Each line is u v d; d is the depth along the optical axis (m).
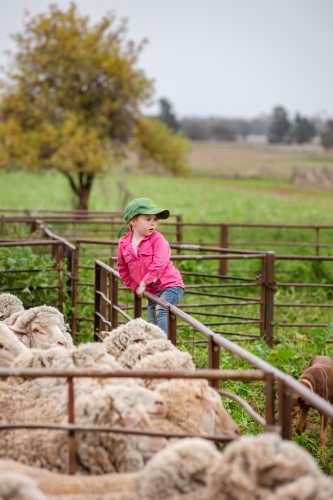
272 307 12.73
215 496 4.55
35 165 31.70
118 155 34.19
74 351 6.24
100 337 11.46
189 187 68.56
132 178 76.94
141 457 5.61
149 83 33.88
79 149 31.45
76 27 33.03
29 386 6.21
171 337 8.30
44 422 5.81
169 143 34.62
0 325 7.09
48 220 20.81
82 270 15.91
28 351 6.59
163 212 9.23
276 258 12.78
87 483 5.01
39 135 31.48
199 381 6.25
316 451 8.96
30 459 5.60
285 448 4.60
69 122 31.27
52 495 4.87
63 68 32.50
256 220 39.44
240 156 112.56
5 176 75.50
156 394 5.96
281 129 154.75
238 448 4.59
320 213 45.28
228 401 9.73
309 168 90.81
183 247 12.84
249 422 9.28
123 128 34.25
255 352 11.59
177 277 9.43
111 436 5.54
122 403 5.57
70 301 13.50
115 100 33.59
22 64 32.75
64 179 72.31
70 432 5.39
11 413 5.98
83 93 33.16
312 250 23.06
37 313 8.09
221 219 39.09
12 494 4.36
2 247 13.63
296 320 15.34
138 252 9.27
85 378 6.02
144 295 9.08
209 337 6.82
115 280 10.46
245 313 15.77
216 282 18.86
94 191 57.38
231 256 12.48
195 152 119.62
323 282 18.42
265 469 4.51
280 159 106.81
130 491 4.94
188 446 4.96
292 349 12.22
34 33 32.69
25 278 13.15
